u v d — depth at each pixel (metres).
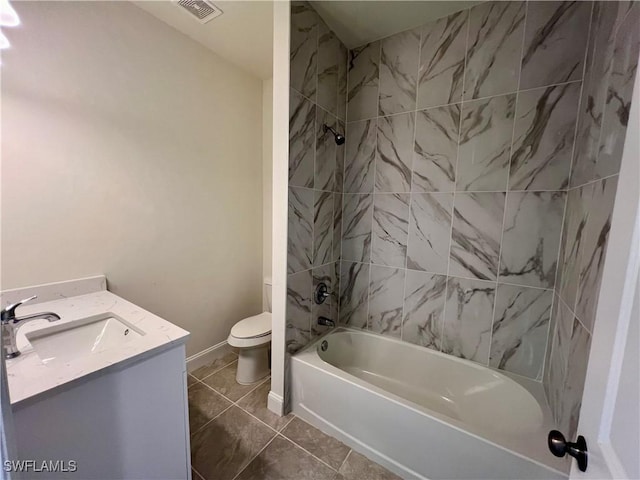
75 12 1.38
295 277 1.69
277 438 1.53
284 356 1.66
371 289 2.07
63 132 1.38
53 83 1.33
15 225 1.27
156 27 1.71
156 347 0.97
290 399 1.73
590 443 0.56
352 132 2.02
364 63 1.92
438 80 1.67
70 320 1.18
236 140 2.30
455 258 1.72
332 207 1.99
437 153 1.72
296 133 1.56
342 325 2.20
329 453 1.45
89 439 0.84
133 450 0.95
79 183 1.46
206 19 1.71
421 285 1.86
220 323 2.35
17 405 0.69
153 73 1.72
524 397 1.46
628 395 0.45
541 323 1.51
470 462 1.17
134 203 1.70
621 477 0.43
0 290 1.25
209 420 1.66
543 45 1.38
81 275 1.50
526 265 1.53
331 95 1.83
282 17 1.42
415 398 1.80
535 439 1.14
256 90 2.42
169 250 1.92
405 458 1.32
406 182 1.84
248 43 1.96
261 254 2.66
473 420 1.60
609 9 1.04
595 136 1.08
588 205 1.09
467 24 1.56
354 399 1.46
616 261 0.53
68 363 0.85
